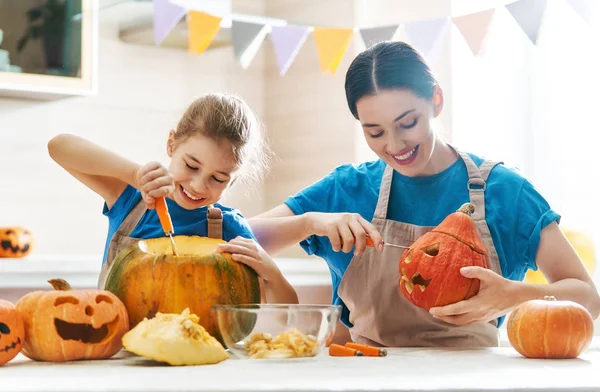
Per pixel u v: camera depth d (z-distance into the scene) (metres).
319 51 1.81
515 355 1.21
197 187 1.33
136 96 2.87
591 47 2.38
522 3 1.62
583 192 2.39
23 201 2.65
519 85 2.54
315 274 2.53
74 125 2.75
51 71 2.53
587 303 1.37
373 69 1.36
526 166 2.53
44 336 1.00
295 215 1.60
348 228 1.39
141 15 2.64
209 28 1.76
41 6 2.50
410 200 1.58
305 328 1.04
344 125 2.71
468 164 1.57
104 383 0.80
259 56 3.13
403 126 1.36
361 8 2.64
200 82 3.00
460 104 2.47
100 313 1.04
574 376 0.94
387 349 1.28
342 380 0.84
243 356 1.04
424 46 1.74
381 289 1.52
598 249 2.32
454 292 1.24
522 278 1.55
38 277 2.23
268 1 3.10
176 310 1.11
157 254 1.14
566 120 2.44
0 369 0.94
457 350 1.28
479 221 1.50
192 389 0.75
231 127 1.35
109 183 1.43
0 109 2.62
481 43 1.68
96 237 2.78
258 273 1.25
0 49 2.45
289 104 3.01
